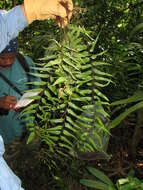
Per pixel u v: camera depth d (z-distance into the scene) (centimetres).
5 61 181
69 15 129
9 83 183
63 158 205
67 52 128
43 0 123
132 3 234
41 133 145
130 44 190
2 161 127
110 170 229
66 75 130
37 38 205
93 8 212
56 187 223
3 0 253
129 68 190
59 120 139
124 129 254
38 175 228
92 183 160
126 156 242
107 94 214
